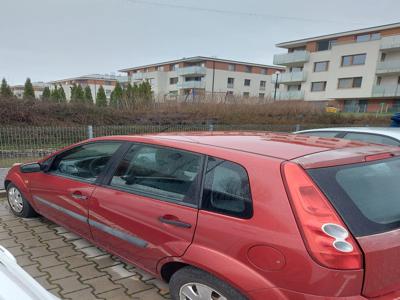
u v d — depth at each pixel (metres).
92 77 69.94
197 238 1.84
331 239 1.45
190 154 2.13
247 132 2.80
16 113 8.69
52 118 9.29
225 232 1.72
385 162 1.90
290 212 1.55
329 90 32.22
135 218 2.23
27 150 6.12
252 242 1.61
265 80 53.16
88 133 6.62
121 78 62.75
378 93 28.73
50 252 3.12
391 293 1.53
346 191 1.61
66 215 2.98
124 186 2.44
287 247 1.50
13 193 3.96
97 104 10.64
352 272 1.41
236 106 14.09
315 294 1.44
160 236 2.05
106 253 3.11
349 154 1.84
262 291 1.56
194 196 1.97
